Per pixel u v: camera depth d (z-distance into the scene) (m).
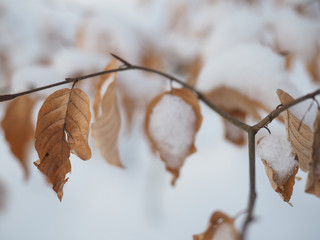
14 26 0.50
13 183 0.77
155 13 0.57
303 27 0.39
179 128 0.32
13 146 0.36
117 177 0.88
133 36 0.48
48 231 0.78
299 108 0.28
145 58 0.48
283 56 0.37
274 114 0.27
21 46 0.49
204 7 0.49
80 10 0.53
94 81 0.41
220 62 0.37
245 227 0.33
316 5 0.42
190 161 0.88
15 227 0.80
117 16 0.51
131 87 0.44
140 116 0.45
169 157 0.32
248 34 0.41
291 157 0.28
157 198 0.78
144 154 0.77
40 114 0.28
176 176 0.32
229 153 0.85
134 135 0.70
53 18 0.52
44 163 0.28
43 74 0.40
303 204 0.77
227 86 0.36
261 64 0.36
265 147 0.28
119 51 0.45
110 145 0.33
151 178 0.75
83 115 0.28
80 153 0.28
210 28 0.46
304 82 0.48
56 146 0.28
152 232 0.79
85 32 0.46
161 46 0.52
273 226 0.74
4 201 0.74
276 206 0.77
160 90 0.45
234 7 0.46
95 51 0.45
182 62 0.51
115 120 0.32
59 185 0.28
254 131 0.29
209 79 0.37
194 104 0.32
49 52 0.50
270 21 0.41
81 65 0.42
